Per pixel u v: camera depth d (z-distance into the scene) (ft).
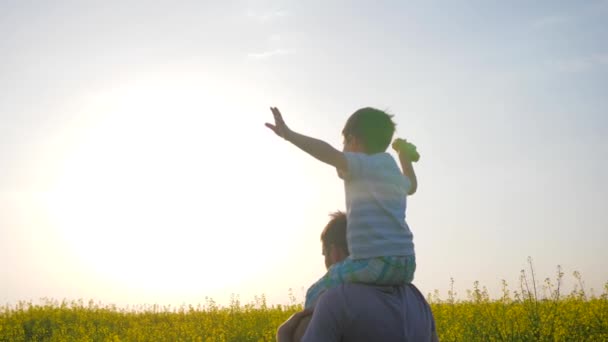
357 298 13.39
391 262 13.38
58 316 51.42
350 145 14.39
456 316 38.68
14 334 44.16
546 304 36.96
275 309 51.13
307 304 14.38
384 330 13.28
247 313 49.42
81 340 40.52
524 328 33.19
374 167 13.55
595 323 35.35
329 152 13.01
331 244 15.25
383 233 13.43
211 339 39.17
